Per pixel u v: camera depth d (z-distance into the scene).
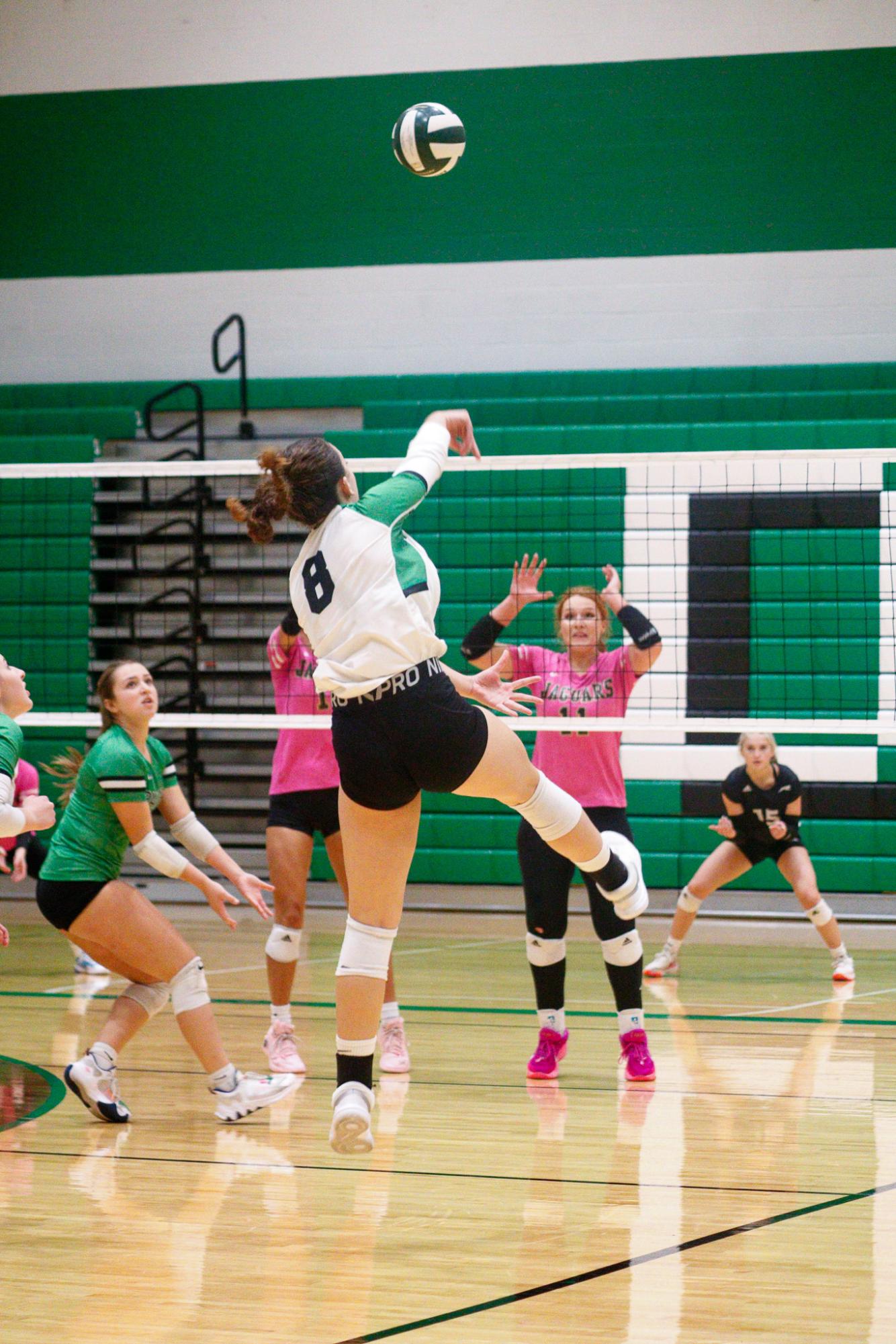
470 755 3.46
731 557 11.45
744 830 8.11
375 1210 3.69
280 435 13.95
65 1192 3.88
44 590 12.59
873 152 13.38
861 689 11.20
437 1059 5.77
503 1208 3.70
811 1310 2.94
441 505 11.87
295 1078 4.82
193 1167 4.14
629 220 13.80
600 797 5.39
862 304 13.37
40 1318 2.92
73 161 14.87
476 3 14.11
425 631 3.45
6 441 12.81
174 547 13.45
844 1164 4.13
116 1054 4.76
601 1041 6.17
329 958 8.83
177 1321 2.90
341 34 14.38
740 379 13.11
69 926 4.64
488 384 13.52
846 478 11.35
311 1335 2.81
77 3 14.89
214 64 14.61
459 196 14.12
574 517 11.68
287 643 6.00
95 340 14.77
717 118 13.64
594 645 5.55
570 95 13.91
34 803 4.37
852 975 8.02
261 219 14.50
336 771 5.62
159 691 13.32
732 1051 5.91
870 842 10.96
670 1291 3.06
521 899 11.38
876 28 13.38
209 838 4.83
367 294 14.27
